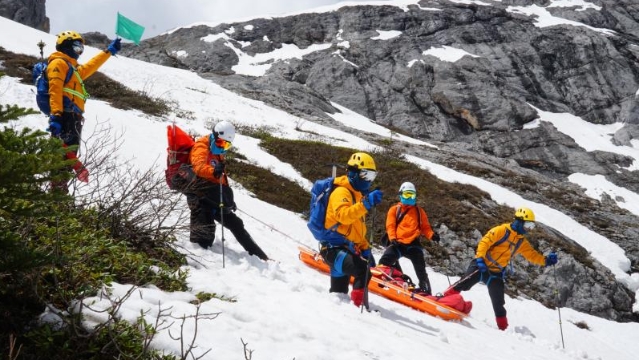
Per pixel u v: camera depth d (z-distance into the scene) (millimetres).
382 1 82562
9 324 3104
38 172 2648
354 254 6070
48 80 6066
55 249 3773
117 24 6738
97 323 3371
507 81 69000
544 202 26812
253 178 16750
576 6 85875
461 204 20078
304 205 16406
